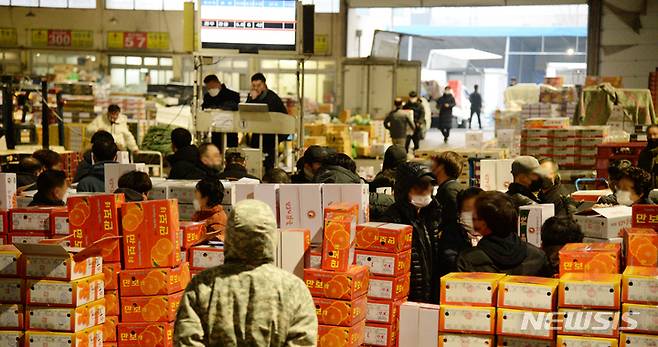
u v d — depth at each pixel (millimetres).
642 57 28969
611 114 17047
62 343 5359
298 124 14617
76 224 5703
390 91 29516
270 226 3941
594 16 29250
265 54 12844
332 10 31531
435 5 30781
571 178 13805
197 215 6719
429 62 42344
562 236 5555
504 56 42344
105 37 31781
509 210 5254
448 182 6566
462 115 40344
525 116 23984
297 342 3906
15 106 16828
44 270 5359
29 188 7996
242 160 9703
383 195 7004
